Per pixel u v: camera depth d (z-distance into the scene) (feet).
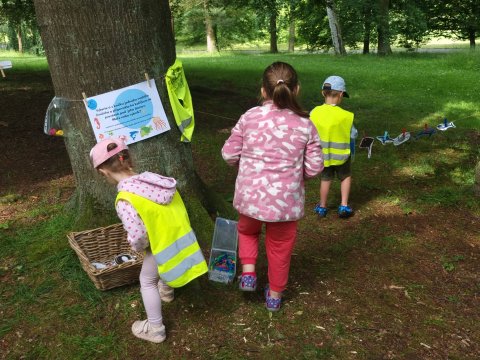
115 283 10.50
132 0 11.07
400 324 10.00
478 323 10.11
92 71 11.20
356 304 10.66
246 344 9.35
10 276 11.41
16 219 14.37
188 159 12.93
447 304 10.75
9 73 45.70
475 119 28.53
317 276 11.78
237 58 82.43
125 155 8.70
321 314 10.27
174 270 8.75
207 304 10.51
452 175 19.24
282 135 9.05
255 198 9.08
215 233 11.60
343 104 34.24
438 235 14.11
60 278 11.27
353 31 90.02
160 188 8.64
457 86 41.24
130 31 11.16
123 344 9.30
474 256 12.88
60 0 10.80
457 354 9.19
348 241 13.69
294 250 13.14
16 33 113.80
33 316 10.04
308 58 81.71
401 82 44.86
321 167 9.41
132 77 11.40
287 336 9.58
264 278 11.56
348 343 9.41
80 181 12.82
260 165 9.09
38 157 20.63
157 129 11.89
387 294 11.08
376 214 15.62
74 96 11.55
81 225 12.73
